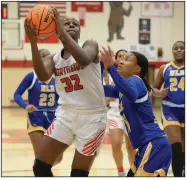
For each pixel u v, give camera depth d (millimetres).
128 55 4301
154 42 16922
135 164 4098
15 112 14922
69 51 3635
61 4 16281
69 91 3914
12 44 15977
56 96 5660
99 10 16484
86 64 3641
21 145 8836
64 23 3904
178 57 5836
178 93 5770
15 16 15953
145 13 16766
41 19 3621
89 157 3955
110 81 6492
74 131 3961
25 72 16156
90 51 3678
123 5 16609
